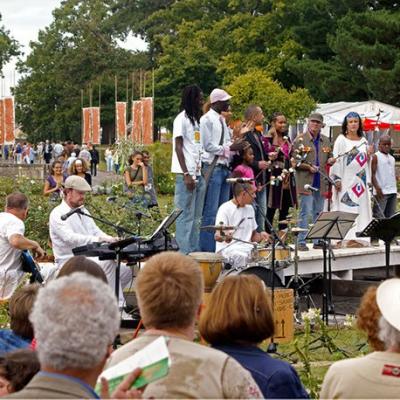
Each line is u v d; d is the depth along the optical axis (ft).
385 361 16.83
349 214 38.58
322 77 168.25
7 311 34.55
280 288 37.14
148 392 13.91
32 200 59.98
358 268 48.57
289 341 35.60
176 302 14.80
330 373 17.21
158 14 252.62
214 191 43.96
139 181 67.62
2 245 37.04
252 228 41.09
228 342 16.99
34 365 16.61
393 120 127.54
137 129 143.23
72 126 289.94
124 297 37.99
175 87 224.12
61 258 38.83
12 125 154.61
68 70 290.35
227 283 16.99
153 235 35.47
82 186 38.68
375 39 158.40
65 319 11.91
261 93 136.77
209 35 220.02
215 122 43.68
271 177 44.09
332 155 48.49
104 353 12.17
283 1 195.42
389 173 53.62
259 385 16.75
